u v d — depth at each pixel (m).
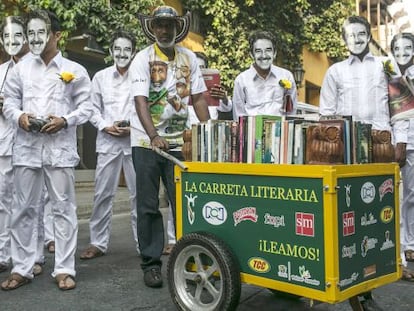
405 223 4.41
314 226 2.46
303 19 13.14
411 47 4.24
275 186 2.62
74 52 8.41
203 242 2.85
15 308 3.20
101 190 4.65
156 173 3.65
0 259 4.10
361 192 2.58
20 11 6.97
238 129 2.85
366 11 19.53
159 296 3.44
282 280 2.61
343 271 2.46
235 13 10.87
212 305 2.87
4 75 4.10
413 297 3.45
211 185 2.92
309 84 14.96
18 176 3.57
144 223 3.66
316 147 2.50
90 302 3.32
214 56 10.91
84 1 7.59
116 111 4.69
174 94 3.66
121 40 4.71
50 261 4.45
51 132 3.44
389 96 4.00
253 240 2.72
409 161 4.25
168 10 3.54
